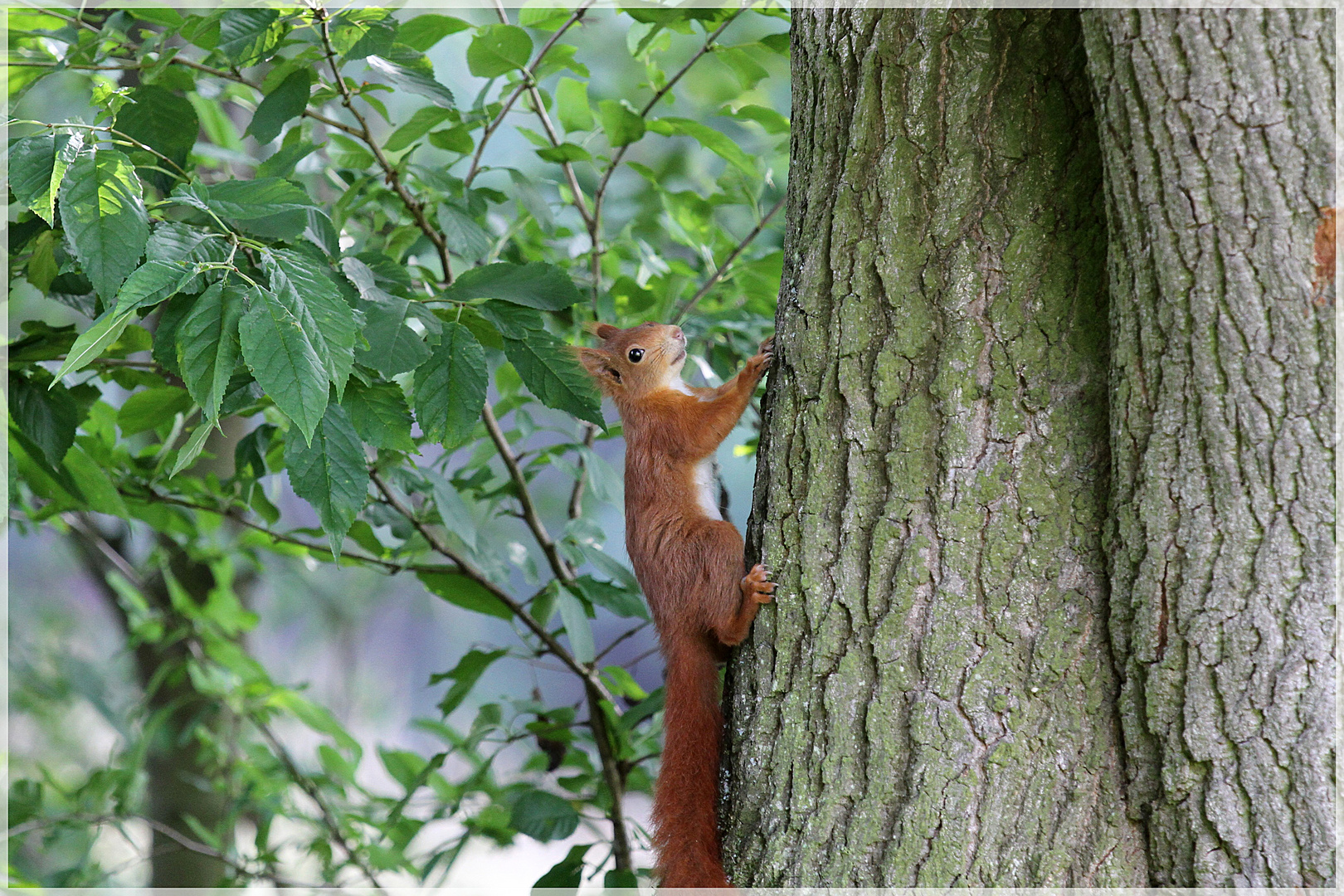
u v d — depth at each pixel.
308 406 3.86
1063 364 4.49
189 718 10.82
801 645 4.72
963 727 4.34
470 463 8.05
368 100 6.60
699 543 6.13
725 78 12.70
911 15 4.68
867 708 4.49
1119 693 4.23
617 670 8.21
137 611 9.55
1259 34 3.74
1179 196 3.87
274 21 5.76
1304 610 3.79
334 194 9.31
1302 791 3.78
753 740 4.81
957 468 4.51
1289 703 3.80
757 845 4.69
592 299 8.24
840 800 4.46
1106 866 4.13
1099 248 4.51
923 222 4.66
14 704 11.69
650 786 8.21
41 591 17.95
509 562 8.06
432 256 8.94
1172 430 3.99
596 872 6.99
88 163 4.23
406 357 4.90
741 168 7.79
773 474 4.97
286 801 9.27
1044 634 4.35
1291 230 3.75
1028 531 4.42
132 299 3.87
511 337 5.55
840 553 4.67
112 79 7.26
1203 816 3.94
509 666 24.42
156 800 11.02
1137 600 4.11
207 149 7.09
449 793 8.81
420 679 25.69
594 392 5.63
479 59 6.68
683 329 8.39
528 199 7.41
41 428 5.84
